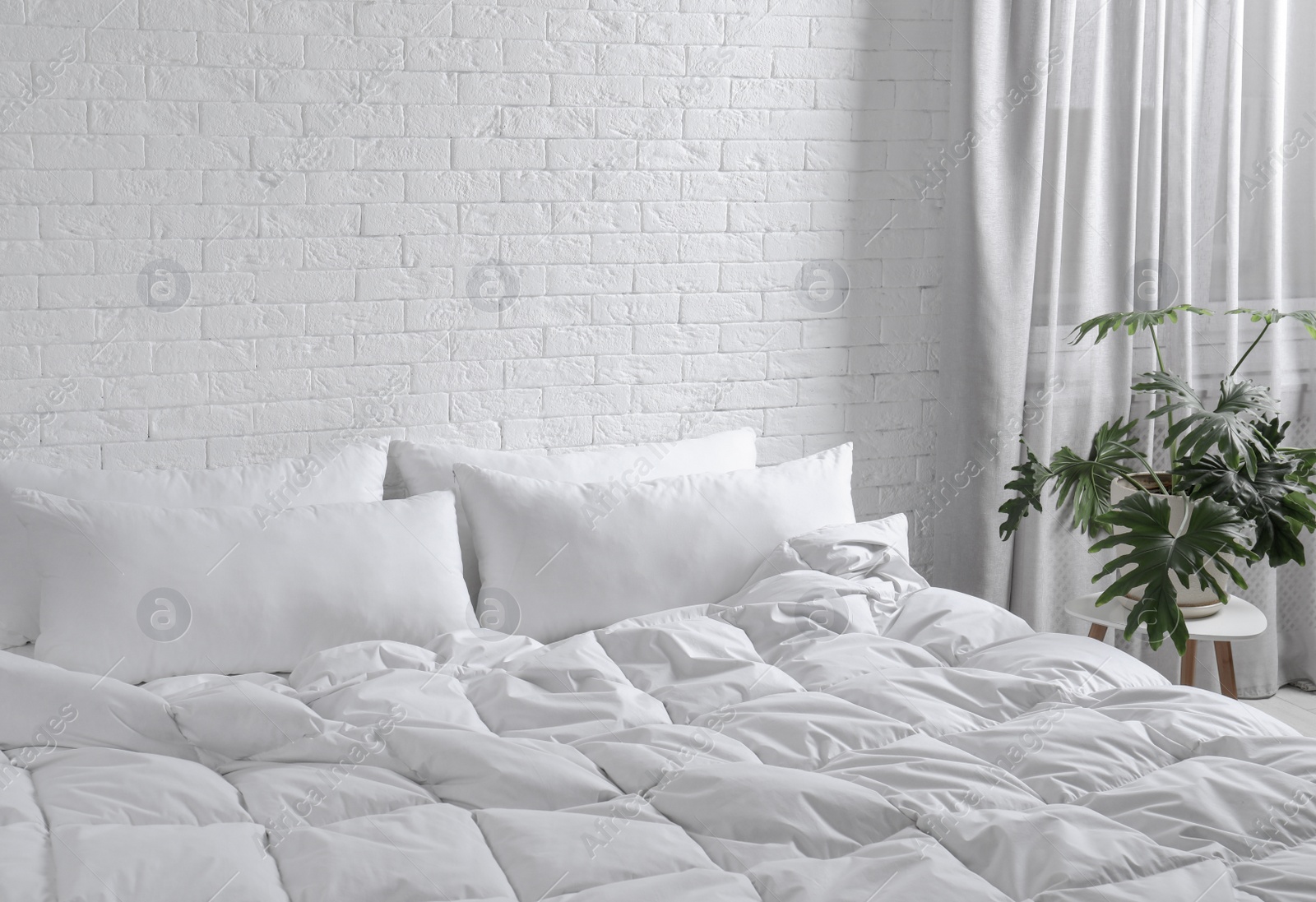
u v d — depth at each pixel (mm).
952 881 1588
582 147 3082
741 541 2807
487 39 2953
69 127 2625
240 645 2369
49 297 2660
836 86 3320
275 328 2857
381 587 2486
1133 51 3438
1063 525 3598
